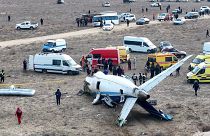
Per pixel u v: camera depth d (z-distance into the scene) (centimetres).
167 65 15788
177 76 14962
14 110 11244
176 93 12681
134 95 10612
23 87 13775
